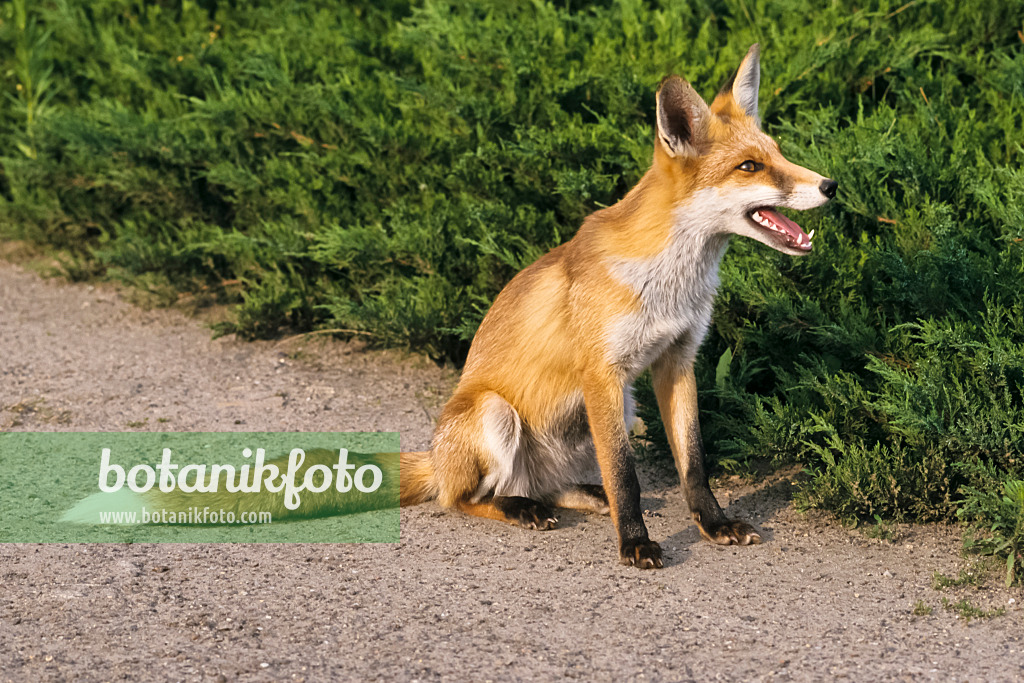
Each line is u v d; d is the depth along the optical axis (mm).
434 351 10852
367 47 13062
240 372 10930
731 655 5465
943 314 7645
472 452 7316
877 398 7609
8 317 12750
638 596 6223
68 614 5980
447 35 12250
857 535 7023
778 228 6598
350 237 10734
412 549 6945
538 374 7195
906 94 9891
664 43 11086
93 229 14852
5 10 17031
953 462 7059
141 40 15750
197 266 13211
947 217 7828
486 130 11016
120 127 13156
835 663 5352
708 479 7848
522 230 10141
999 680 5145
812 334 8258
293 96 12203
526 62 11164
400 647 5574
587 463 7746
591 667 5352
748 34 11352
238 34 15562
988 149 9078
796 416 7680
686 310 6906
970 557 6590
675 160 6605
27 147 14852
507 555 6848
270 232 11727
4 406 9922
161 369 11008
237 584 6406
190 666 5328
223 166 12359
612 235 6855
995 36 10844
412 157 11328
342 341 11797
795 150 9055
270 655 5465
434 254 10602
